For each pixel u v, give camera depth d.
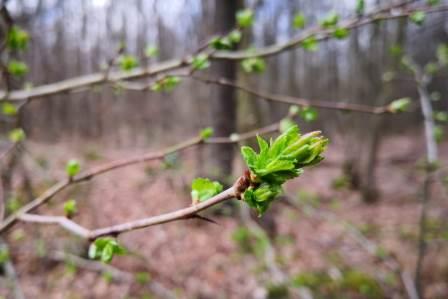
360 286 4.07
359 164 9.37
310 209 5.36
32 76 3.80
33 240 3.72
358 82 10.73
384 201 7.96
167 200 5.44
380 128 8.32
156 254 4.35
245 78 5.34
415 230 5.89
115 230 0.91
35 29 4.10
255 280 4.06
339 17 1.86
